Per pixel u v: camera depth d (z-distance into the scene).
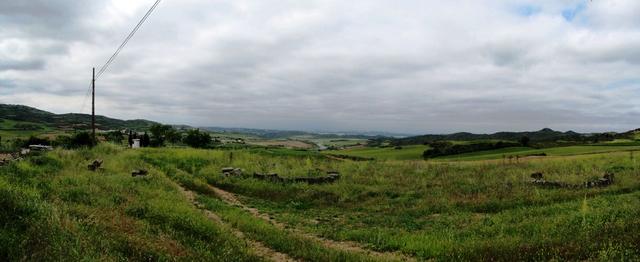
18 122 142.12
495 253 9.65
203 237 10.96
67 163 24.27
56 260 6.84
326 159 41.00
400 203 18.92
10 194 9.75
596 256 8.27
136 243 8.71
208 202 17.77
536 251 9.17
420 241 11.74
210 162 32.72
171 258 8.31
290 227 14.75
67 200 13.10
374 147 112.69
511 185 21.59
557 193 19.17
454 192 20.48
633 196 17.67
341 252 10.72
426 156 75.88
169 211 13.26
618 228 10.26
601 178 22.78
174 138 102.81
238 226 13.66
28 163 21.25
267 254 10.78
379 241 12.27
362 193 20.70
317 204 19.42
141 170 22.75
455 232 13.05
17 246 7.16
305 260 10.32
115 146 39.12
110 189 16.36
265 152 43.94
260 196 21.45
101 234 8.88
